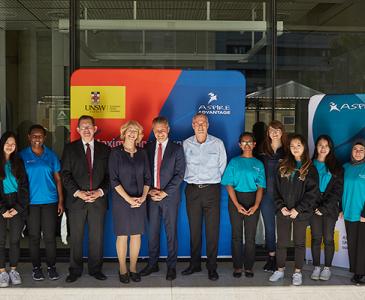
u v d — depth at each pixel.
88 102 5.84
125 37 6.51
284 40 6.55
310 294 5.14
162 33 6.54
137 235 5.29
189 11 6.55
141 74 5.87
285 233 5.31
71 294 5.07
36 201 5.29
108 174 5.38
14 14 6.46
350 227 5.35
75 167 5.29
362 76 6.59
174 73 5.88
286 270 5.81
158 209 5.44
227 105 5.91
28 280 5.40
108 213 5.87
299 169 5.22
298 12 6.55
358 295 5.15
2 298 5.05
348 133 5.77
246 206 5.41
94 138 5.79
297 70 6.54
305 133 6.50
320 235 5.45
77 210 5.31
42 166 5.31
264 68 6.54
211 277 5.40
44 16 6.43
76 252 5.39
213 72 5.90
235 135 5.92
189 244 5.93
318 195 5.27
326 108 5.87
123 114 5.86
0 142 5.15
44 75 6.45
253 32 6.56
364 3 6.63
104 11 6.48
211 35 6.55
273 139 5.58
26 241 6.26
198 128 5.42
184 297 5.08
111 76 5.84
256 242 6.30
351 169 5.39
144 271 5.57
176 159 5.36
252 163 5.43
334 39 6.59
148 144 5.52
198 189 5.42
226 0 6.55
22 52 6.46
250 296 5.12
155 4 6.52
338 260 5.76
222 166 5.50
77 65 6.47
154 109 5.89
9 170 5.12
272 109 6.48
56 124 6.45
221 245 5.94
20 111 6.46
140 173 5.23
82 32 6.48
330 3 6.60
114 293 5.07
